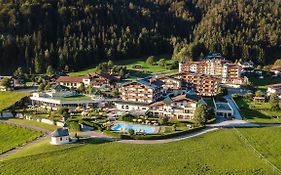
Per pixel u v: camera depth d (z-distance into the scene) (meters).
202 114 137.75
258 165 107.06
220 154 112.69
